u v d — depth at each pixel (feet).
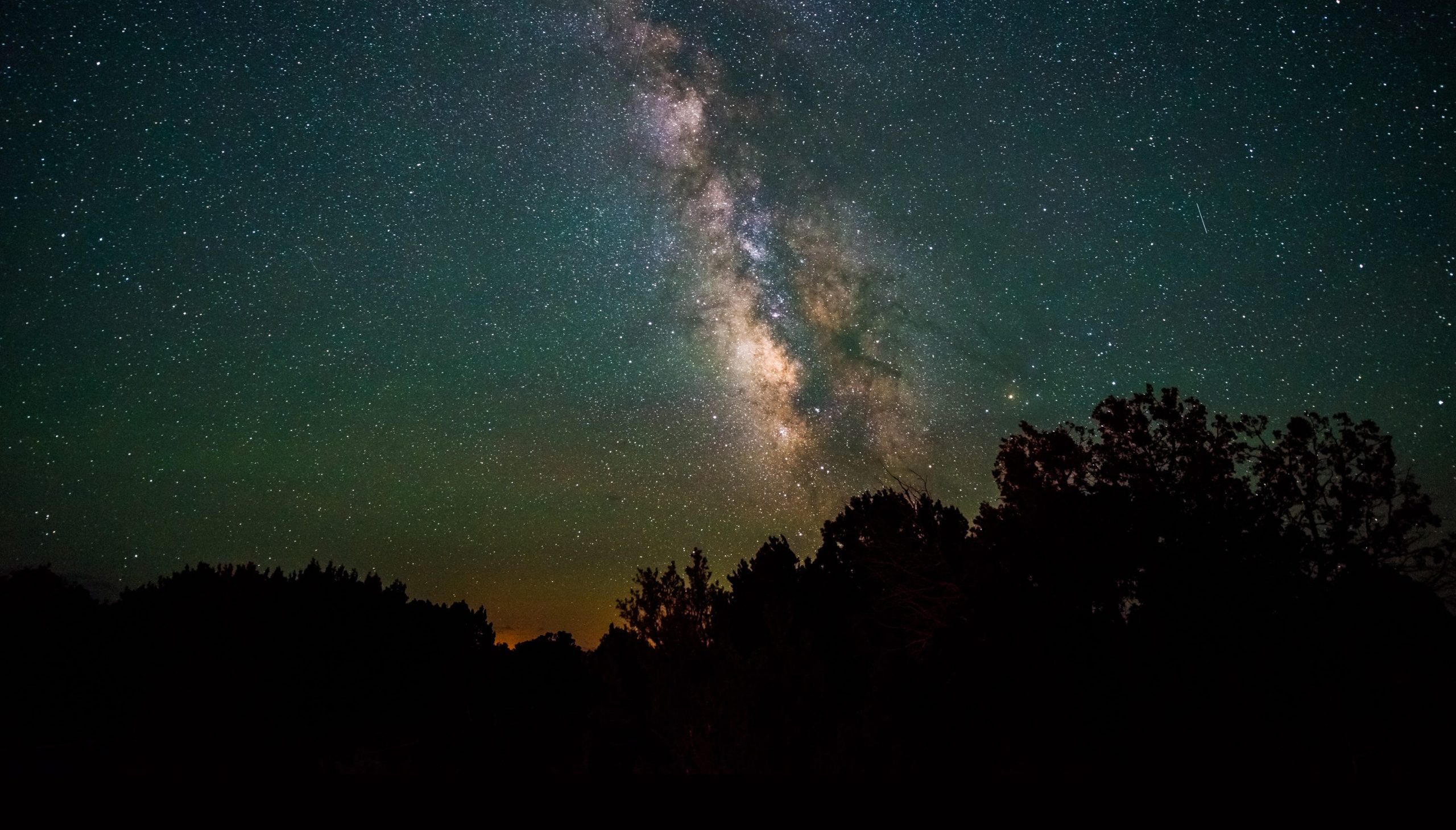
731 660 50.88
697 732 51.31
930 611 50.06
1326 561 41.47
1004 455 48.60
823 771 41.39
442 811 11.27
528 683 108.88
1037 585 44.55
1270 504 42.75
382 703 96.73
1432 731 37.01
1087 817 12.22
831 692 47.85
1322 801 13.08
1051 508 45.44
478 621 123.44
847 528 74.13
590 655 99.71
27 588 85.10
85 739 78.28
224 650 84.84
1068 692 41.86
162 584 93.09
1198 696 38.42
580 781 12.15
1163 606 40.78
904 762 41.39
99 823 10.32
